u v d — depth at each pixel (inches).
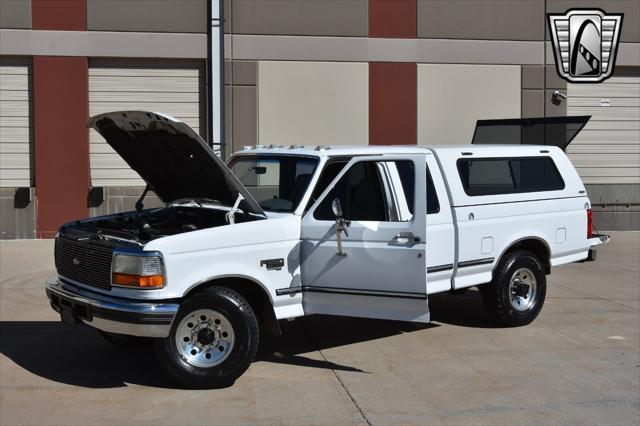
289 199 261.6
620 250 547.2
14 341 292.5
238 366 231.0
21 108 602.9
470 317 332.8
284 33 612.7
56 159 599.2
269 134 614.9
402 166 265.3
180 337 230.1
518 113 649.0
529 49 647.1
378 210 258.7
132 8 600.4
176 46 604.4
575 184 335.6
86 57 599.8
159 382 240.5
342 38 619.2
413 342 289.9
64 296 241.9
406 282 241.3
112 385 237.6
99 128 265.1
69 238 252.2
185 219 273.9
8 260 491.5
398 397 225.6
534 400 222.8
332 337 297.6
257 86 612.4
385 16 624.1
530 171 320.5
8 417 209.0
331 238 247.4
